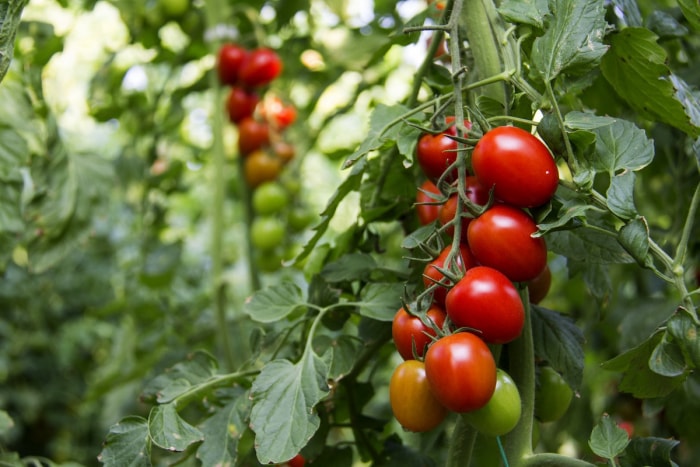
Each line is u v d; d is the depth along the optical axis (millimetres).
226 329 1128
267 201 1178
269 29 1340
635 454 634
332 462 757
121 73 1306
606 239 697
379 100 1223
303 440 632
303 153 1239
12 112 961
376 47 1136
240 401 724
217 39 1217
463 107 670
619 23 781
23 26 1056
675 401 845
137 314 1299
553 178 605
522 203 609
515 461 664
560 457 648
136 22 1262
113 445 671
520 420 667
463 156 619
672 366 608
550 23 633
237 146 1218
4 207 916
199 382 737
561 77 671
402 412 616
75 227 1018
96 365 1939
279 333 742
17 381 1744
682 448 1022
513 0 660
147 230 1356
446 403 589
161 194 1407
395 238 1197
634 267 1039
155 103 1316
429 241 635
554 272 1320
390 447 771
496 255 607
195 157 1435
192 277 1454
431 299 622
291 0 1248
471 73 733
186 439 671
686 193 880
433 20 795
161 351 1261
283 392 654
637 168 614
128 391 1468
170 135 1400
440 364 585
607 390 1230
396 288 714
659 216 1154
